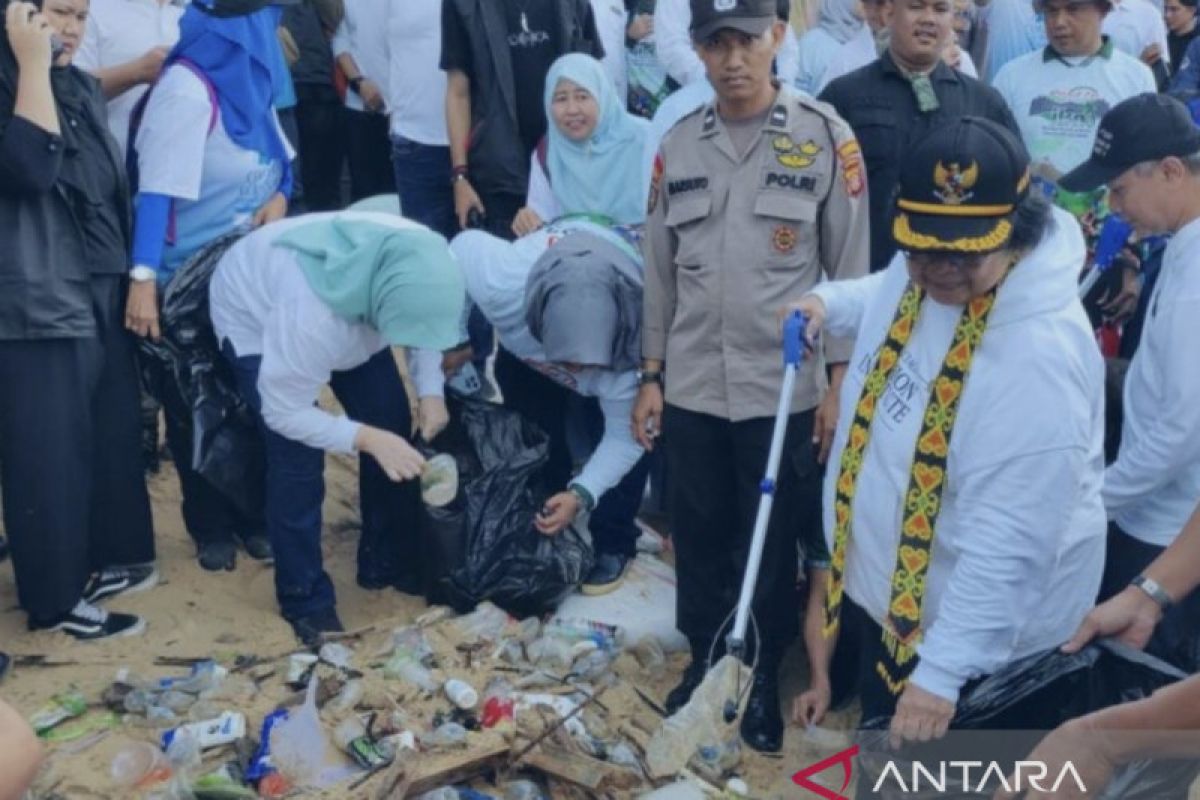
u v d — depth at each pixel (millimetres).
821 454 4328
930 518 3164
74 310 4492
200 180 4941
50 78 4469
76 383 4598
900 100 4957
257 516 5145
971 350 3068
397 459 4629
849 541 3363
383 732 4203
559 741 4199
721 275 4266
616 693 4633
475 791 4047
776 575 4438
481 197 6215
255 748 4156
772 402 4281
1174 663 3777
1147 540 3885
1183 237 3711
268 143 5168
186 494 5223
